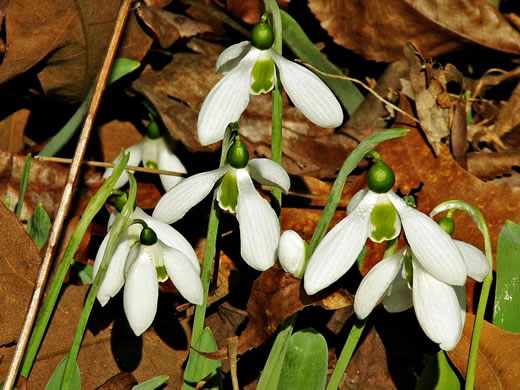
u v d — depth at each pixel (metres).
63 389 0.37
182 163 0.49
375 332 0.45
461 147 0.48
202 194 0.37
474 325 0.38
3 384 0.39
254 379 0.44
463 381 0.40
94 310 0.42
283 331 0.38
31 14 0.46
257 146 0.50
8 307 0.41
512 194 0.45
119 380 0.40
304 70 0.37
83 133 0.41
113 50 0.42
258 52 0.37
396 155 0.47
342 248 0.35
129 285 0.36
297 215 0.46
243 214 0.36
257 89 0.37
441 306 0.35
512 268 0.40
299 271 0.36
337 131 0.50
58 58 0.48
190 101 0.50
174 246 0.37
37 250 0.42
